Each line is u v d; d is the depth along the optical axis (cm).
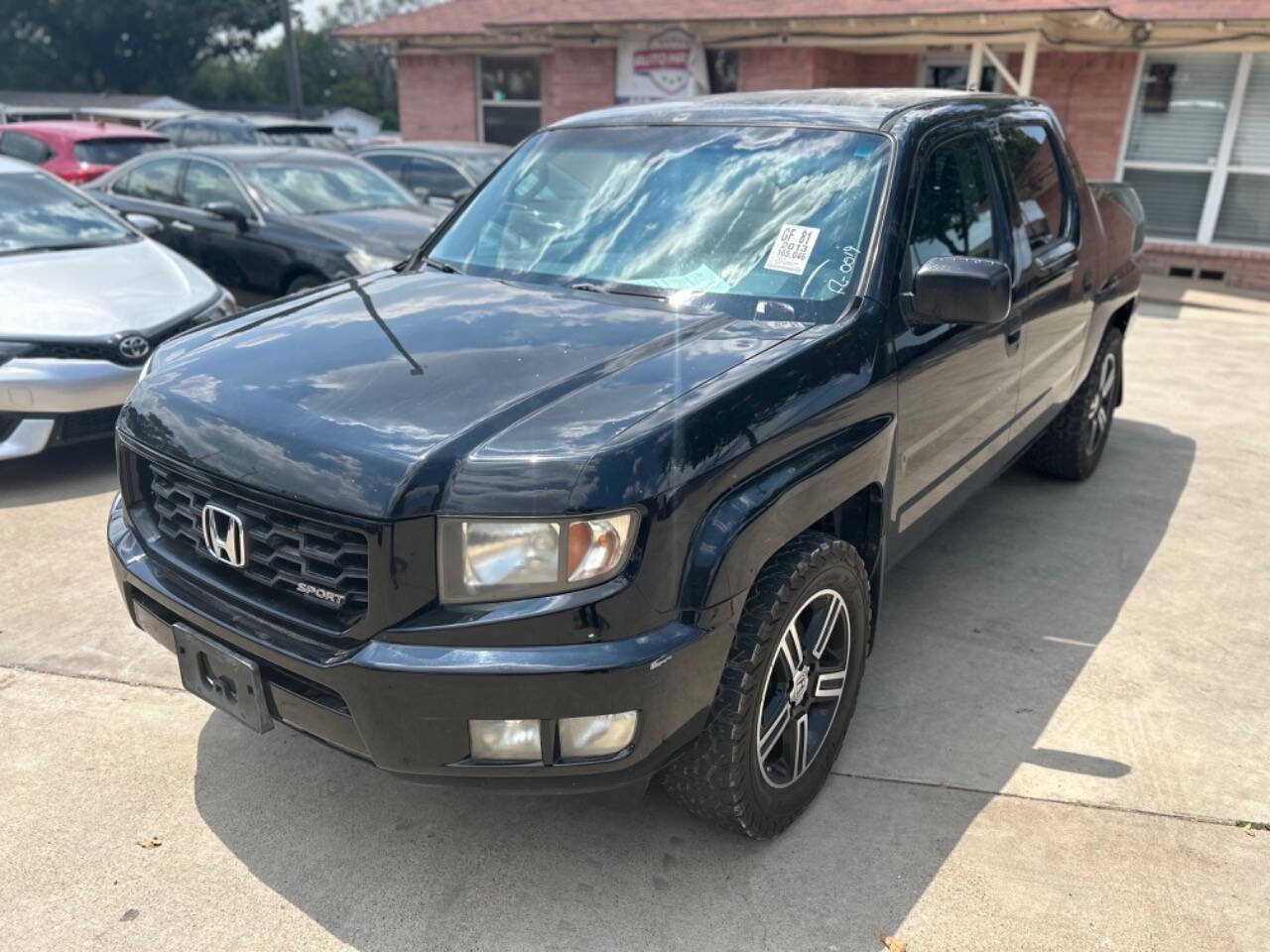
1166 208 1192
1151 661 366
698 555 223
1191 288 1128
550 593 212
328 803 287
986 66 1311
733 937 242
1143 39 1108
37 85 6141
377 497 211
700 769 247
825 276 293
